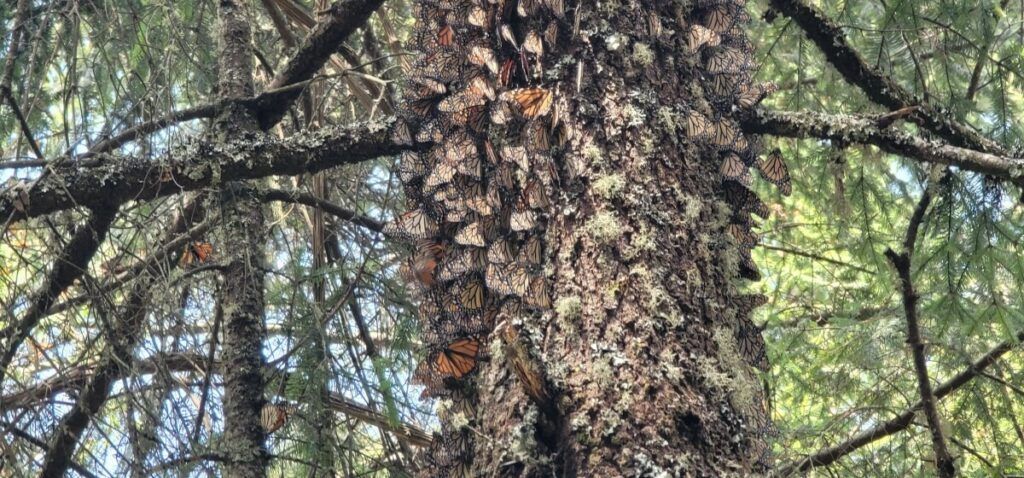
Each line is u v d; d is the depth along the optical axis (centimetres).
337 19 361
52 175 303
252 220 409
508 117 255
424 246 271
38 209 303
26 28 358
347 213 432
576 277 234
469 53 270
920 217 383
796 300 552
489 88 262
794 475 393
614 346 224
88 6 387
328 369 398
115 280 347
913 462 441
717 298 238
